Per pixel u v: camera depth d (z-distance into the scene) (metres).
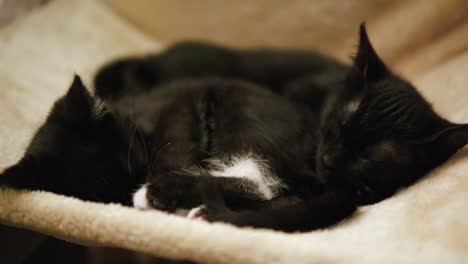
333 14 0.90
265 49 0.88
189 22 0.94
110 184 0.63
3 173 0.60
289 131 0.66
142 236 0.56
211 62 0.85
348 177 0.65
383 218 0.59
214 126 0.68
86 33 0.87
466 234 0.54
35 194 0.59
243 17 0.93
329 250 0.54
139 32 0.93
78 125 0.64
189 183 0.63
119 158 0.64
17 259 0.66
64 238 0.59
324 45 0.93
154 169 0.65
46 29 0.85
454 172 0.62
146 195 0.62
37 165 0.61
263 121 0.66
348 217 0.60
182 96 0.70
